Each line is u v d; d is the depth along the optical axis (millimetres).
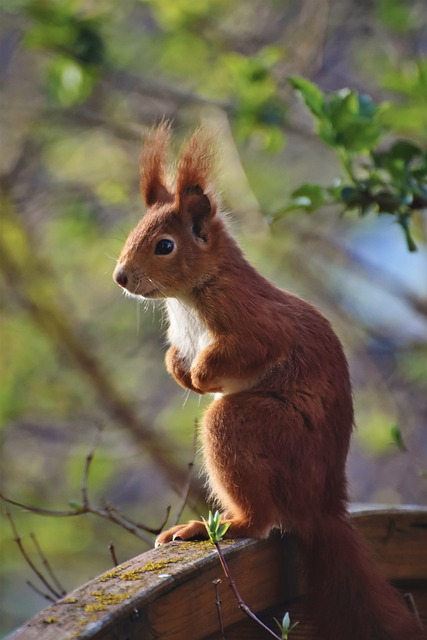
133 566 4969
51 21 11484
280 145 11469
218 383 6082
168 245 6305
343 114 7023
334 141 7047
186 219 6383
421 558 6473
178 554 5207
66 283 16250
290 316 6148
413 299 13578
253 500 5688
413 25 12992
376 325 15586
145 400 16641
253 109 11336
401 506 6652
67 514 6688
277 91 12117
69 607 4410
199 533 5664
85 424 15406
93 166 15539
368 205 6969
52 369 14914
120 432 15039
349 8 14086
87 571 15289
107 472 14594
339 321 15164
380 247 18469
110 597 4512
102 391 14172
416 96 9398
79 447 15203
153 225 6363
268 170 16172
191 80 14242
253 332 6027
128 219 15352
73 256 16062
